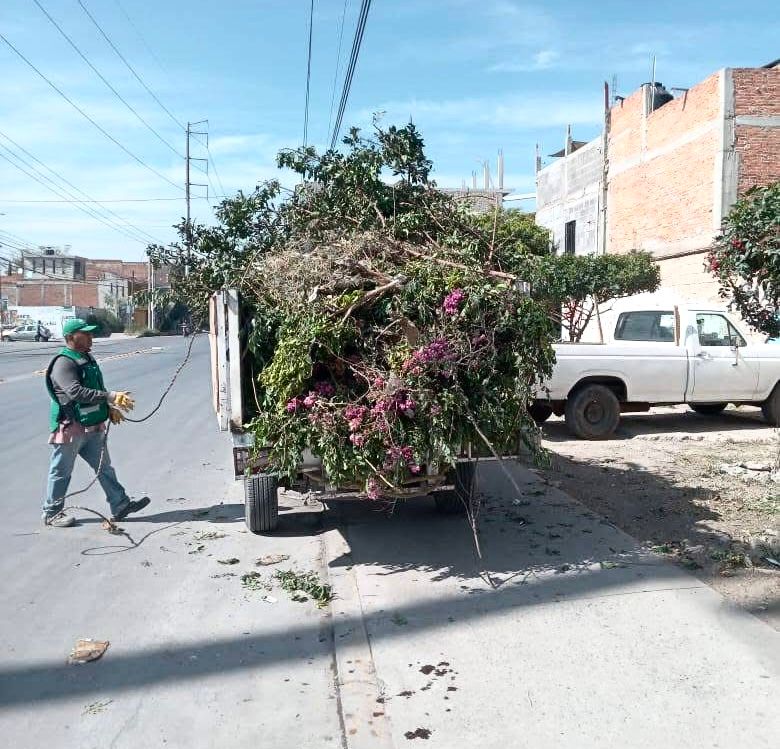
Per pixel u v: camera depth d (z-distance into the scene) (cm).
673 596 473
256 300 598
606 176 2291
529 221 1764
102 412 669
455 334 530
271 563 577
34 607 497
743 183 1670
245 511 659
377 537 629
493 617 456
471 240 653
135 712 371
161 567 571
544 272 1373
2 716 369
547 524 641
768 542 565
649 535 605
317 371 554
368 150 746
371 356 546
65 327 660
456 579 523
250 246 777
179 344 4362
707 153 1727
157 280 6544
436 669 397
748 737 328
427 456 528
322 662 420
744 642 409
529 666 395
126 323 7506
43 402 1538
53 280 8225
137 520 697
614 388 1081
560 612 458
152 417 1338
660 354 1062
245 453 593
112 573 559
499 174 3741
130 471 905
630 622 439
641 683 373
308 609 489
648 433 1115
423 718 353
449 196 751
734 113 1659
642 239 2066
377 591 507
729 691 363
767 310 714
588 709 353
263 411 569
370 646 426
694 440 1041
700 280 1759
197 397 1625
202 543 628
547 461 578
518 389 545
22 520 697
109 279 8606
